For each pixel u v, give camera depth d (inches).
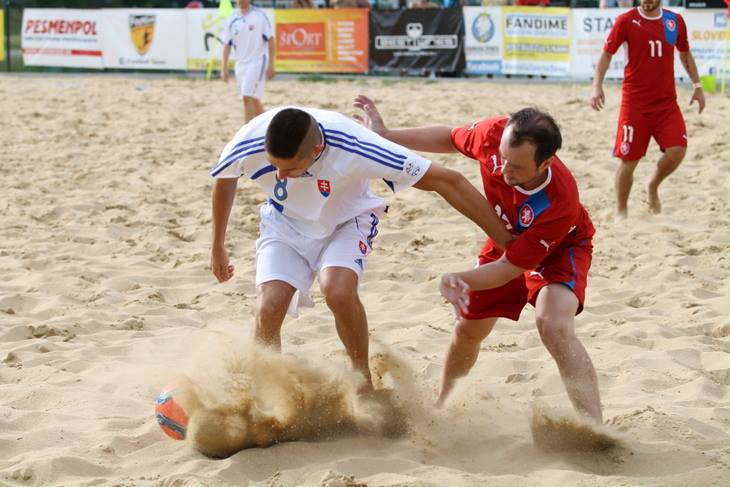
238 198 847.1
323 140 358.9
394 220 783.7
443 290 340.8
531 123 333.1
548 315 360.8
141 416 403.2
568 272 367.6
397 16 1774.1
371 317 553.6
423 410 392.2
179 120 1290.6
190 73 1916.8
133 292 599.8
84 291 594.9
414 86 1662.2
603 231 740.7
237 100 1501.0
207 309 570.6
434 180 362.0
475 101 1433.3
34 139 1138.7
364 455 351.9
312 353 479.2
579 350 356.8
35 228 756.0
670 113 751.1
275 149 343.9
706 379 436.8
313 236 390.0
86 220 780.6
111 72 1931.6
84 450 361.4
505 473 341.4
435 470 339.3
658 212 788.0
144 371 457.7
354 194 394.3
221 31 1839.3
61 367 463.5
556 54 1712.6
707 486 319.9
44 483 334.6
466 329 395.5
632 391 428.1
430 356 482.0
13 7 2012.8
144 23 1884.8
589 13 1681.8
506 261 352.5
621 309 561.3
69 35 1927.9
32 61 1952.5
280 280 383.2
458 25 1747.0
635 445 356.2
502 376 458.3
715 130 1149.1
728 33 1550.2
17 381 446.6
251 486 329.7
